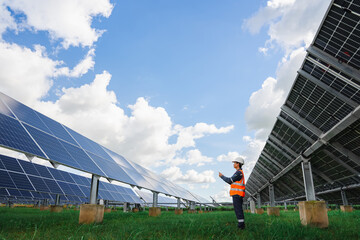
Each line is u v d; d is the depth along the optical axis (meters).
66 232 5.87
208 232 5.51
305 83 13.73
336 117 13.35
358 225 6.66
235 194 6.46
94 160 12.44
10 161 19.77
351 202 25.39
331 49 10.95
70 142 12.38
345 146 14.73
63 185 22.56
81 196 22.53
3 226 6.50
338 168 18.72
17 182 17.61
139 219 10.07
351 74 10.45
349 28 9.69
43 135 10.28
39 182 19.81
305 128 16.34
